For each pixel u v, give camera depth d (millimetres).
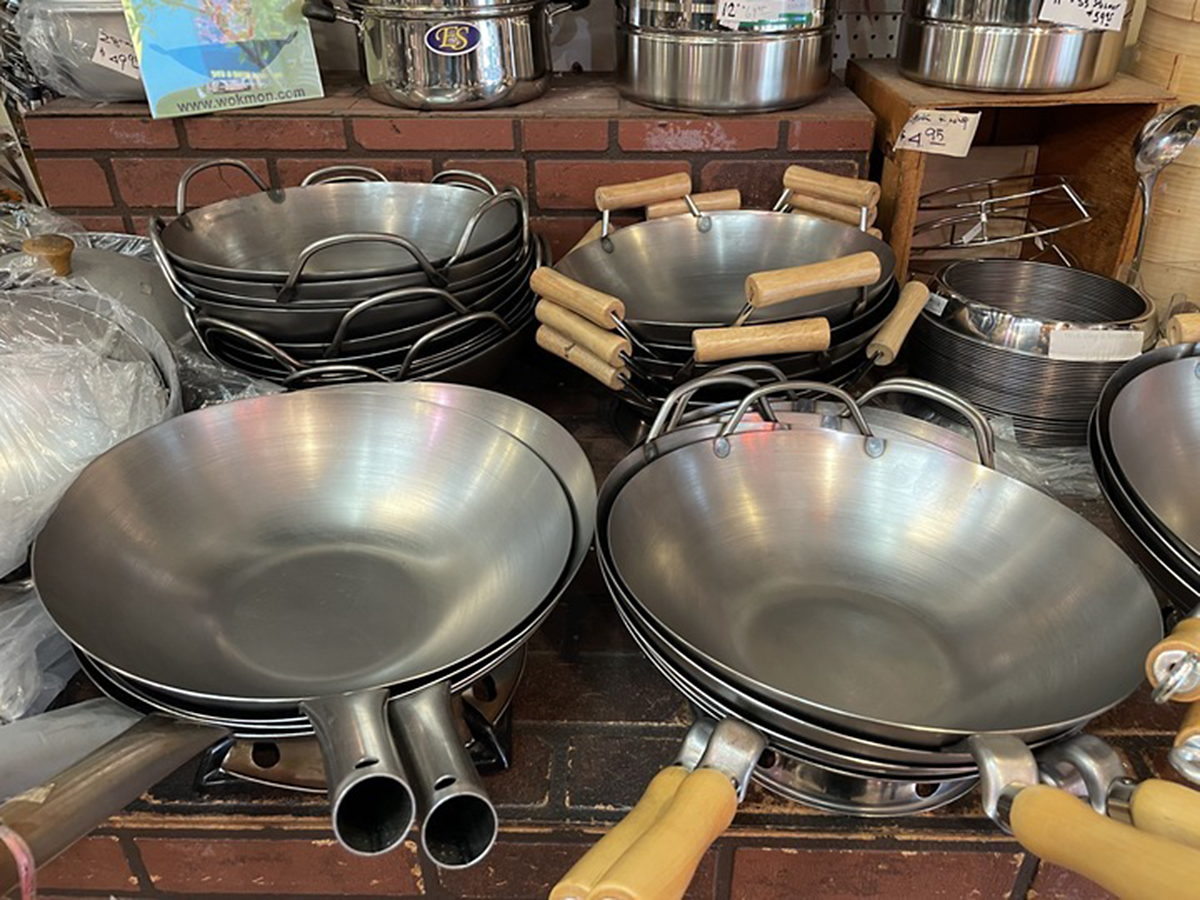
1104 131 1097
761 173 1040
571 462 631
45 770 536
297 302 752
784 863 591
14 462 648
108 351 741
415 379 804
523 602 533
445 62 979
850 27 1206
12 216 995
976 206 1197
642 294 956
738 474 682
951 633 599
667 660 520
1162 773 596
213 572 606
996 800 428
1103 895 597
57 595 508
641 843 409
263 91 1028
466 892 625
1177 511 688
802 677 563
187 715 472
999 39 953
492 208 932
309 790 573
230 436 655
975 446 756
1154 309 897
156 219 840
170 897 639
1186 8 979
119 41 988
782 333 726
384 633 565
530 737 625
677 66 979
